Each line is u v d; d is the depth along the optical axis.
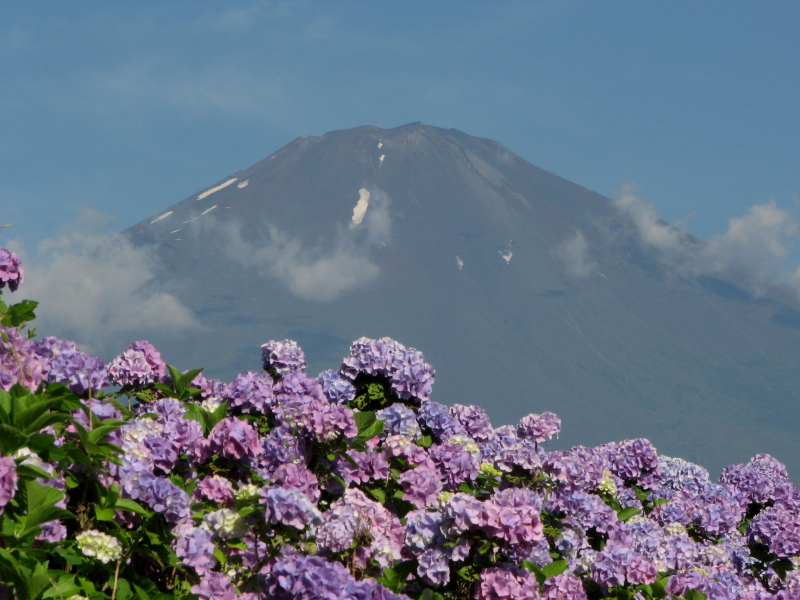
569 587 9.27
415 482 10.05
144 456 7.93
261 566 7.80
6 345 7.61
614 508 13.49
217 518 7.88
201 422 9.47
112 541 6.80
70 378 8.41
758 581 14.38
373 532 8.77
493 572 8.06
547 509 10.43
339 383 12.02
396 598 7.10
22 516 6.09
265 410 10.60
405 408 11.58
